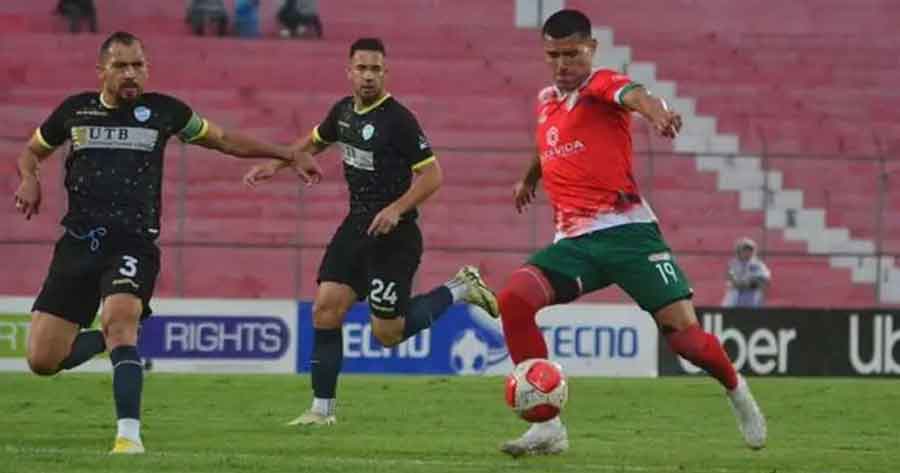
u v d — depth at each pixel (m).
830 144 97.81
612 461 32.38
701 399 52.06
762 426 32.62
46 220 86.25
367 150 40.22
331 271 40.78
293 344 64.25
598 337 65.31
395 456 32.81
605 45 102.38
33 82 94.81
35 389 52.22
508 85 98.81
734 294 78.50
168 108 32.44
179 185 87.19
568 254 31.81
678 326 31.83
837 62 103.00
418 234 41.53
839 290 92.00
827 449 36.72
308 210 88.88
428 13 103.06
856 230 94.12
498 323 64.62
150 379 58.06
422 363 64.19
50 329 32.75
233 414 44.41
